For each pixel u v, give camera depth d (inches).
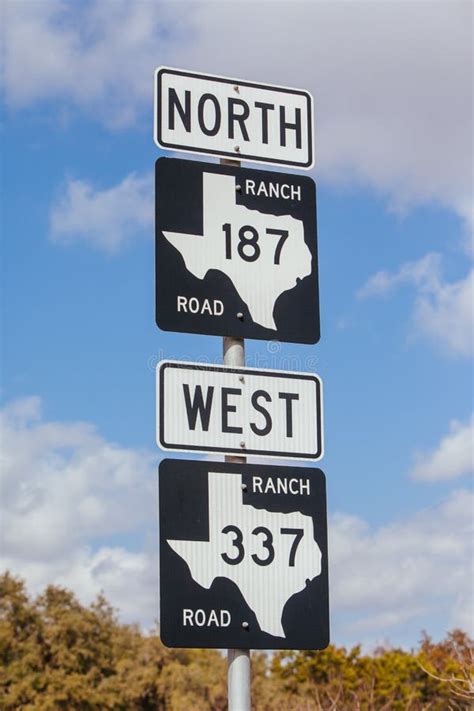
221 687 1579.7
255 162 244.5
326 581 223.3
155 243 233.3
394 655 1369.3
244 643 215.8
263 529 221.9
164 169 237.8
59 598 1643.7
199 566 217.0
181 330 230.1
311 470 227.6
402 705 1269.7
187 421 223.0
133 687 1603.1
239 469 223.6
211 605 215.8
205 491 220.7
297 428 229.1
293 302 238.2
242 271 236.7
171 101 242.1
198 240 235.9
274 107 248.7
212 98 245.0
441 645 1385.3
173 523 217.5
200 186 239.0
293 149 247.8
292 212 243.6
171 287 231.8
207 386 225.9
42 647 1611.7
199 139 241.9
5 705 1553.9
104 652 1630.2
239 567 218.8
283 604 219.8
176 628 213.0
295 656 1437.0
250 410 227.3
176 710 1534.2
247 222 239.9
